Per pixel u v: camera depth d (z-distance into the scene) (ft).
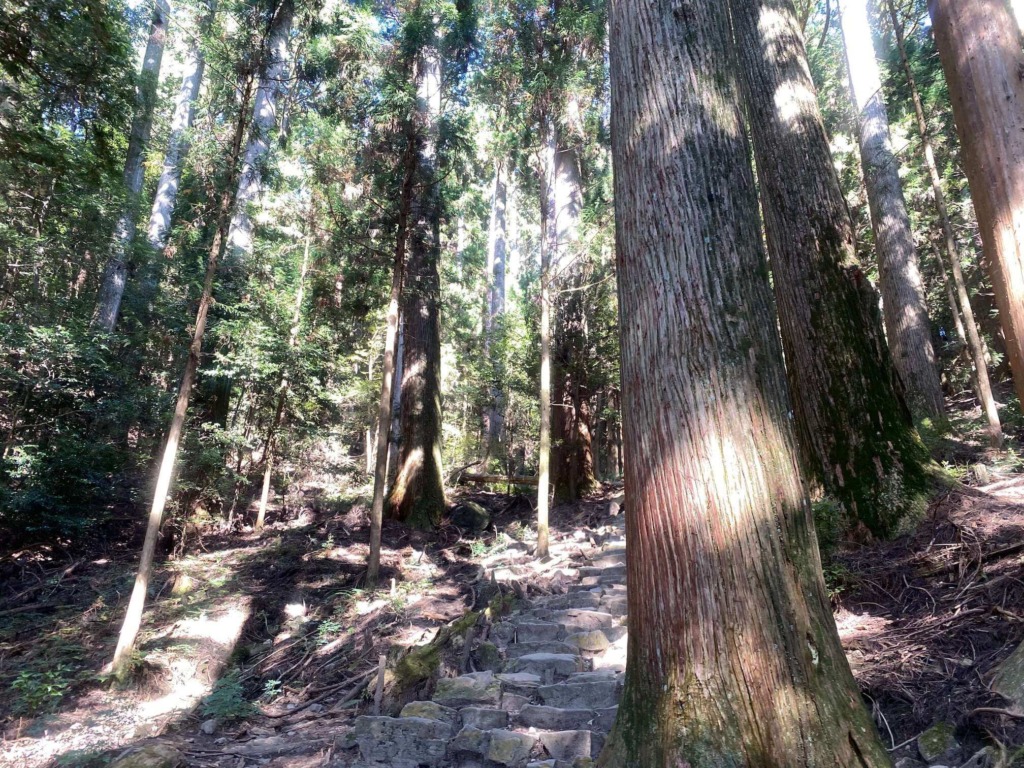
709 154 10.43
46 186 34.17
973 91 10.71
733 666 8.65
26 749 17.16
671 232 10.19
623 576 25.03
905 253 33.99
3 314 37.19
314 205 40.70
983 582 14.56
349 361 51.62
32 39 23.81
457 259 74.74
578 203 45.21
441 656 17.56
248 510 44.04
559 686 15.39
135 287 48.32
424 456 40.93
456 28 36.91
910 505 18.21
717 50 11.10
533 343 45.47
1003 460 26.35
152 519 22.41
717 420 9.34
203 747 15.93
